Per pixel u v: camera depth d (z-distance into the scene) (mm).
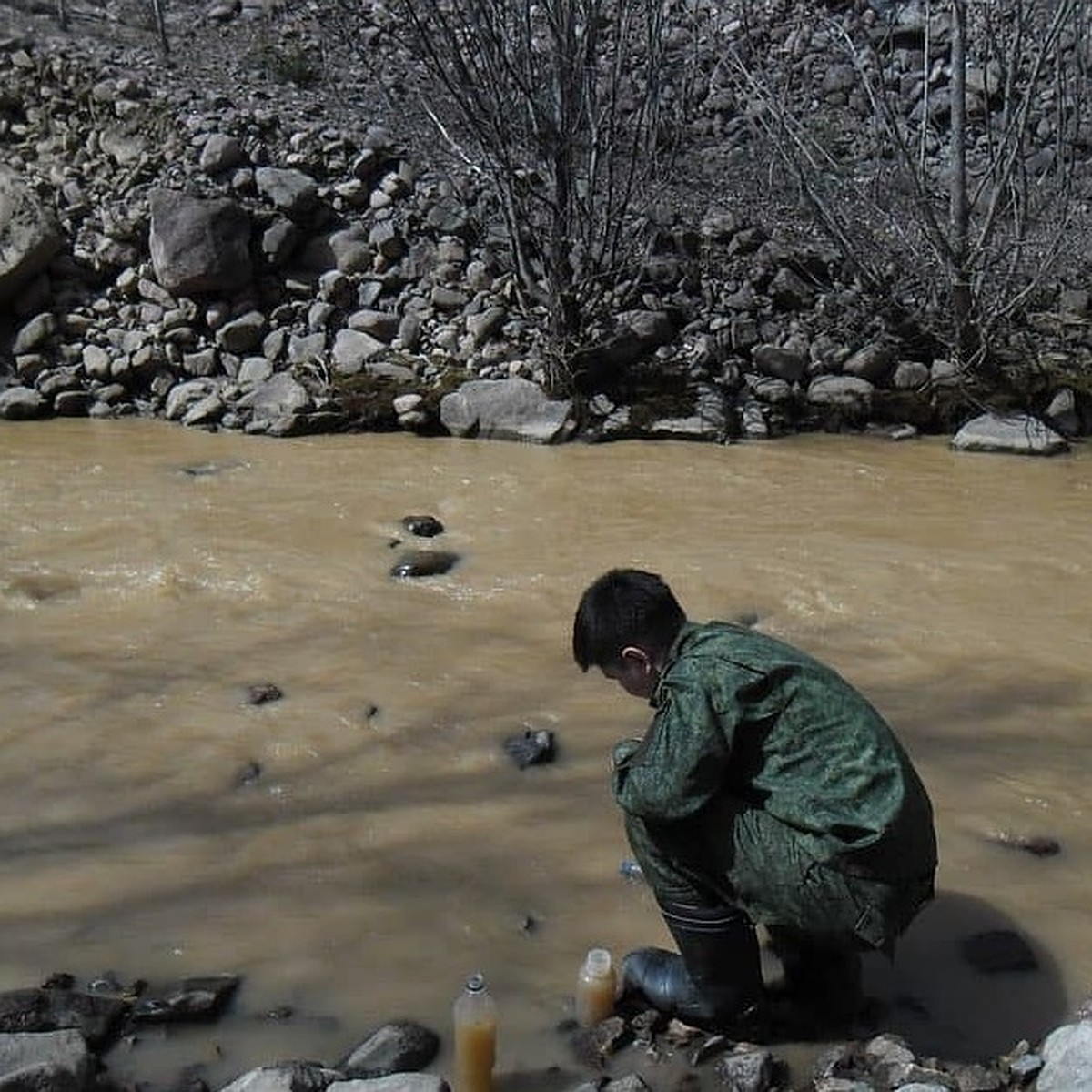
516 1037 3469
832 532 6789
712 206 10117
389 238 9664
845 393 8789
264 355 9258
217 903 3990
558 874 4113
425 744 4840
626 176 9484
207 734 4898
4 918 3914
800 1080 3320
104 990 3621
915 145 11055
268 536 6703
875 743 3223
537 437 8344
